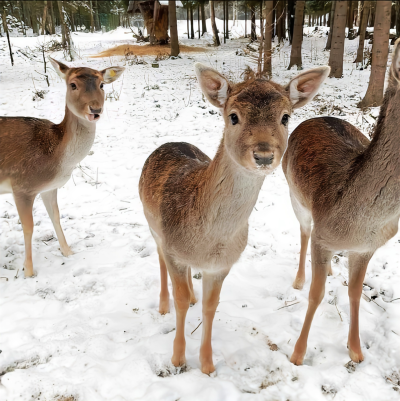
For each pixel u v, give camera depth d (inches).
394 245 172.7
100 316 132.3
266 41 522.6
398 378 109.7
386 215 97.3
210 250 96.8
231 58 683.4
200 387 105.3
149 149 292.5
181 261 103.8
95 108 145.5
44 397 102.0
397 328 124.3
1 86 473.7
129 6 938.7
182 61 672.4
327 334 126.8
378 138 93.5
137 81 509.0
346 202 102.7
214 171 89.4
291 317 133.0
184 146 131.3
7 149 149.3
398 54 83.1
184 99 423.2
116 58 721.6
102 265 163.2
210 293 107.7
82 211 210.4
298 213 142.3
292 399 103.4
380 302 138.6
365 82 482.9
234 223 91.6
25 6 1331.2
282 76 533.0
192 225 95.6
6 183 154.9
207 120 357.4
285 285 151.6
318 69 86.3
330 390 106.4
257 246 179.0
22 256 169.8
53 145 152.0
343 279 152.3
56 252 173.2
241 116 77.4
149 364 113.7
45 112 367.2
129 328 128.0
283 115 79.4
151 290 148.1
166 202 103.7
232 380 109.0
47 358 116.0
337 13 493.7
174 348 113.4
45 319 131.0
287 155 147.2
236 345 120.8
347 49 759.1
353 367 114.2
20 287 148.4
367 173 97.0
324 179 114.9
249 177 84.7
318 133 134.3
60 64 152.6
